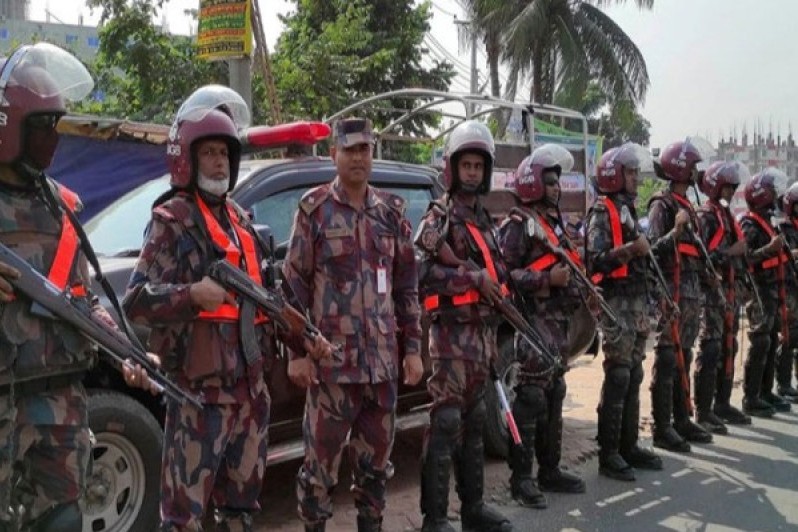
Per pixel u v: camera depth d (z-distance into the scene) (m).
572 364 6.34
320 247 3.43
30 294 2.44
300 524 4.48
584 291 4.83
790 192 8.02
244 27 7.90
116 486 3.68
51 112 2.52
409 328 3.68
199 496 2.91
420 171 5.49
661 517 4.71
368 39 14.54
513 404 4.83
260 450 3.06
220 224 3.03
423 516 4.45
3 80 2.45
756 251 7.17
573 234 5.65
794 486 5.29
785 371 7.89
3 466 2.48
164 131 6.74
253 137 4.54
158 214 2.91
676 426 6.32
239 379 2.97
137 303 2.81
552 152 4.75
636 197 5.49
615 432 5.37
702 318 6.55
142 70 12.15
